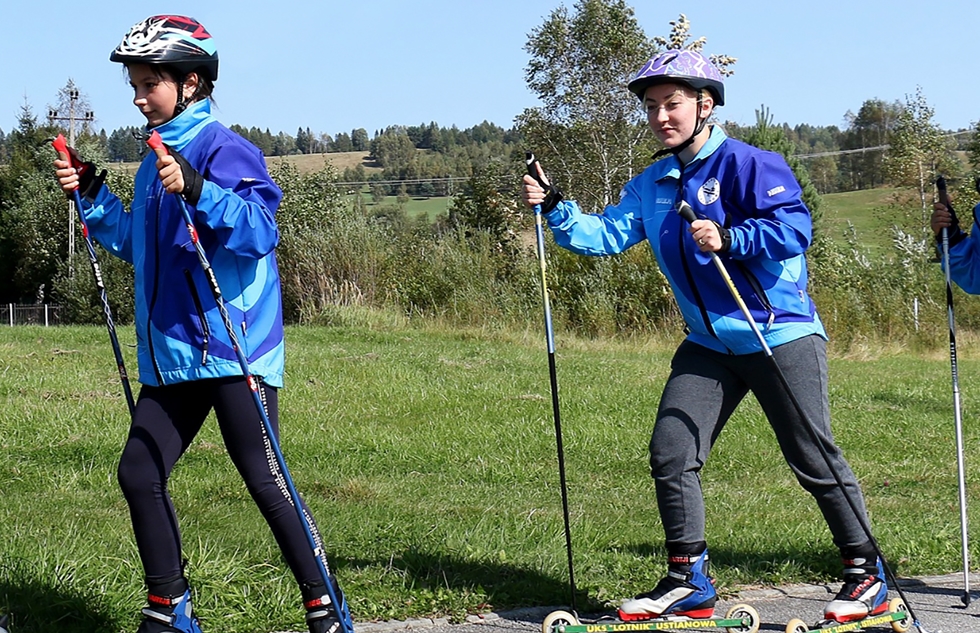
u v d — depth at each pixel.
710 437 3.82
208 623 3.72
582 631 3.65
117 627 3.70
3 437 7.57
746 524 5.84
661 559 4.82
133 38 3.25
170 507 3.29
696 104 3.74
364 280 19.45
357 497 6.32
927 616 4.23
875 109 66.06
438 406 9.87
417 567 4.45
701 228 3.48
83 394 9.36
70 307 33.38
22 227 45.44
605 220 4.05
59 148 3.46
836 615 3.86
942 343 19.05
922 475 7.93
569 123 35.72
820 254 22.42
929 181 30.70
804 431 3.76
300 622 3.78
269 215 3.18
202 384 3.27
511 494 6.64
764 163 3.66
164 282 3.25
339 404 9.70
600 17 35.19
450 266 19.33
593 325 17.80
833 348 17.98
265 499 3.29
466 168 82.19
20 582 3.89
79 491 6.11
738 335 3.71
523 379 11.66
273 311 3.36
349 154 111.25
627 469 7.80
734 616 3.84
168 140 3.28
